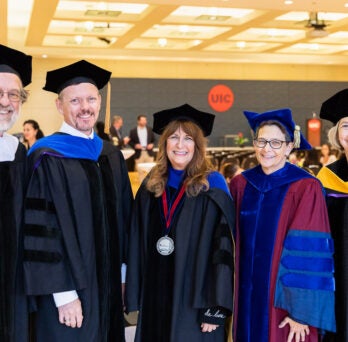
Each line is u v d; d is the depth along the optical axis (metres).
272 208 2.66
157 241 2.73
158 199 2.80
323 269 2.54
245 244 2.71
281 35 13.16
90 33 11.91
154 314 2.71
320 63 17.00
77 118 2.75
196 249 2.69
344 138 2.70
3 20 9.11
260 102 17.02
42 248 2.53
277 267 2.61
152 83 16.14
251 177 2.80
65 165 2.65
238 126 16.81
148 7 9.31
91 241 2.66
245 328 2.67
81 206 2.65
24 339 2.56
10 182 2.52
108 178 2.81
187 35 12.38
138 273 2.83
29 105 15.19
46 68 15.05
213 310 2.65
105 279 2.70
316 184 2.63
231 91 15.79
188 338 2.67
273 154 2.67
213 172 2.80
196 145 2.78
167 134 2.78
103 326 2.71
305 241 2.56
